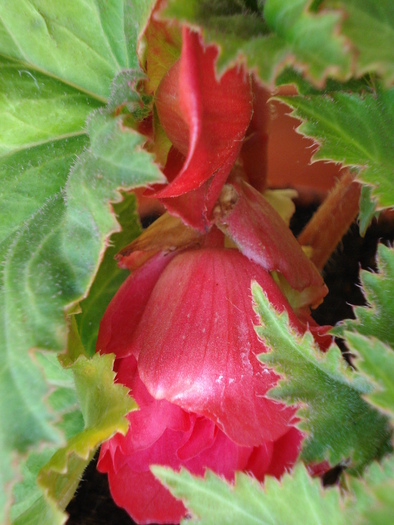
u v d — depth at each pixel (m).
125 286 0.16
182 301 0.15
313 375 0.13
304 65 0.11
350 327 0.13
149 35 0.14
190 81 0.12
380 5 0.11
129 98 0.14
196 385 0.14
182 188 0.13
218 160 0.13
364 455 0.13
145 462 0.16
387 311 0.13
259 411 0.14
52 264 0.14
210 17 0.12
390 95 0.14
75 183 0.14
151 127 0.15
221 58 0.11
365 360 0.12
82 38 0.16
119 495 0.16
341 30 0.11
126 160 0.13
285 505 0.12
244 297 0.15
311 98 0.14
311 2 0.11
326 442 0.13
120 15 0.16
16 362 0.13
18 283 0.14
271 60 0.11
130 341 0.15
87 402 0.16
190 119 0.12
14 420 0.13
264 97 0.16
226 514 0.13
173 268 0.15
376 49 0.11
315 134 0.15
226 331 0.14
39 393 0.13
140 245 0.16
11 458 0.13
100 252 0.14
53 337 0.13
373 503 0.10
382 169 0.14
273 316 0.13
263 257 0.15
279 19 0.12
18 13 0.16
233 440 0.14
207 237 0.16
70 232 0.14
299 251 0.16
